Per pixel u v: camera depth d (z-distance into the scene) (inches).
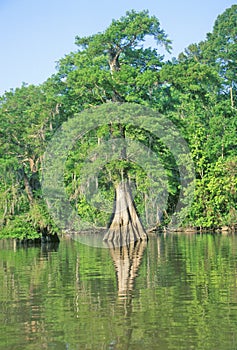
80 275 984.3
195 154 2513.5
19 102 2158.0
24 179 2017.7
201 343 551.2
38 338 583.5
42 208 1916.8
